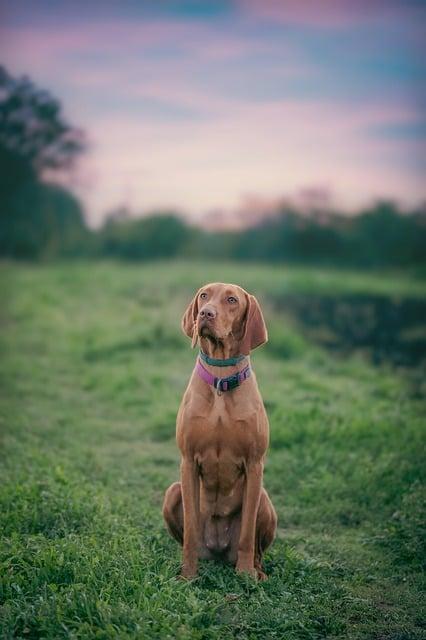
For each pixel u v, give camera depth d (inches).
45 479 233.5
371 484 246.2
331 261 1421.0
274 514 191.0
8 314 615.5
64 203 1414.9
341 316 664.4
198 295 188.5
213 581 176.7
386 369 450.9
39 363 445.4
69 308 645.9
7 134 1338.6
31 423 320.2
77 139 1381.6
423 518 215.6
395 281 1005.8
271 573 188.1
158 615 148.0
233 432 179.0
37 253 1390.3
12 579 161.0
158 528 208.5
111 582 158.9
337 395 361.7
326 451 277.0
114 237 1440.7
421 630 161.3
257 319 185.9
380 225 1416.1
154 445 305.1
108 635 139.0
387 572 192.9
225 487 185.5
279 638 151.0
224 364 180.9
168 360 449.7
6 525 193.9
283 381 389.7
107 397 377.7
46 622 144.3
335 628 159.2
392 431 289.9
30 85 1323.8
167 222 1470.2
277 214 1472.7
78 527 197.2
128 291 749.9
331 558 200.5
